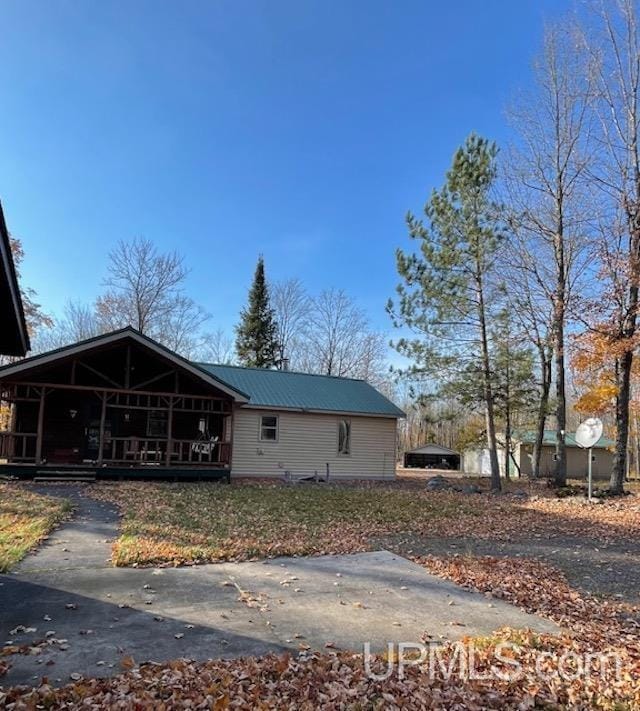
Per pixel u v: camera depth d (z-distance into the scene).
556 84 18.72
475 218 18.73
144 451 17.39
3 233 4.98
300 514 11.46
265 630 4.72
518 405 19.81
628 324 16.53
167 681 3.59
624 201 16.64
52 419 17.66
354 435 21.62
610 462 36.34
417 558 7.89
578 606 5.94
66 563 6.71
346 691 3.61
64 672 3.72
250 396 19.42
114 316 37.97
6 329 7.20
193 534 8.66
